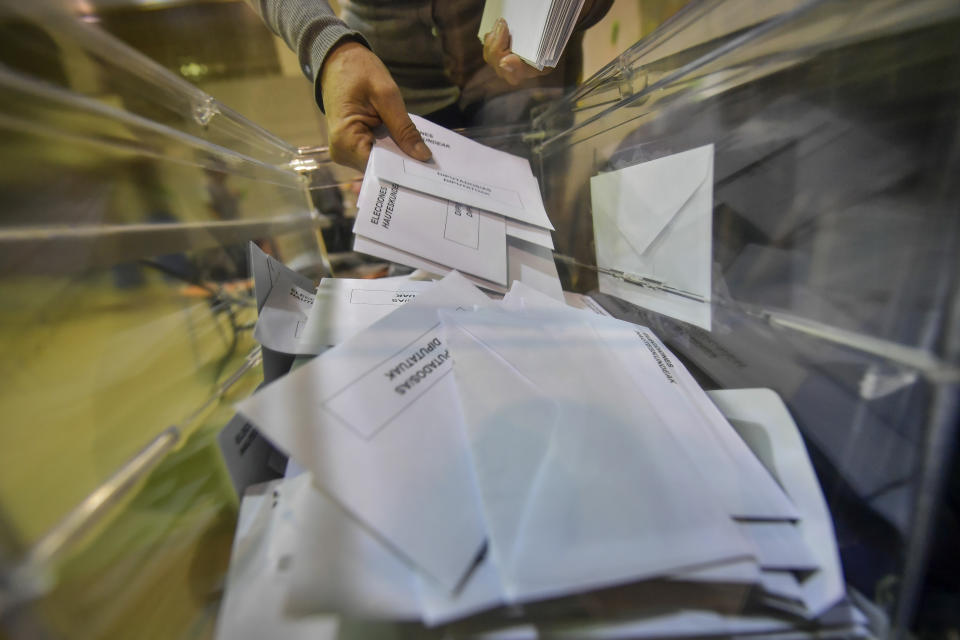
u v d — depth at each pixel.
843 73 0.18
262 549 0.18
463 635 0.15
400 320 0.25
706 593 0.16
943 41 0.15
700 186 0.26
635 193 0.32
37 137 0.21
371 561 0.16
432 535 0.16
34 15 0.21
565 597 0.16
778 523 0.18
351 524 0.17
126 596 0.16
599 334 0.26
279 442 0.18
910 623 0.16
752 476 0.19
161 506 0.19
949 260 0.15
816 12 0.19
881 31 0.17
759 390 0.22
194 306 0.31
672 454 0.19
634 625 0.15
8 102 0.19
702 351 0.27
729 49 0.23
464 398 0.20
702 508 0.17
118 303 0.25
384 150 0.35
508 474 0.18
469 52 0.55
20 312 0.19
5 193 0.19
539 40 0.37
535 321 0.26
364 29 0.54
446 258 0.31
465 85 0.58
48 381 0.20
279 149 0.48
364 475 0.18
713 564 0.15
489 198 0.36
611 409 0.21
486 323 0.25
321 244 0.54
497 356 0.23
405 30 0.53
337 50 0.37
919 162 0.16
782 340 0.21
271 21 0.43
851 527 0.18
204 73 0.43
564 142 0.43
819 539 0.17
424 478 0.18
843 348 0.19
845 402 0.19
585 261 0.41
